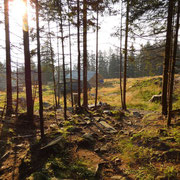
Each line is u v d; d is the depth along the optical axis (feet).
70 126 23.00
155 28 24.29
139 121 27.20
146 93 56.90
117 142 17.90
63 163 13.10
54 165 12.50
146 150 14.40
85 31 34.68
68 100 65.26
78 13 29.60
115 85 119.03
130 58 27.55
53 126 24.66
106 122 26.73
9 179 11.52
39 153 14.73
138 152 14.48
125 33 31.81
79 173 11.65
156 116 26.53
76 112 33.91
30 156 14.39
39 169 12.27
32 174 11.23
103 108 40.37
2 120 25.26
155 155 13.21
